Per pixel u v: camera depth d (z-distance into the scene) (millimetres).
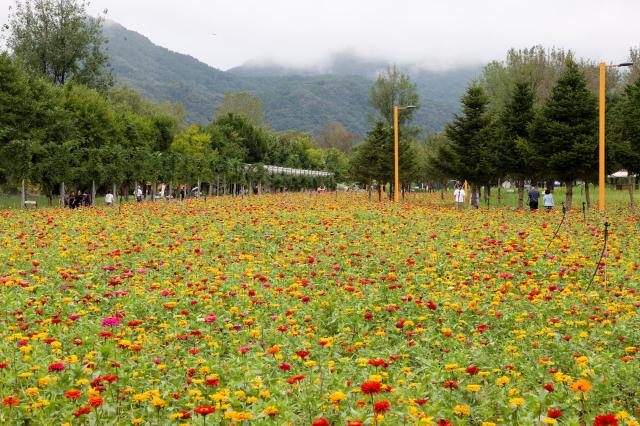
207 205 32312
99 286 11266
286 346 7965
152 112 80000
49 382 5883
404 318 9828
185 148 67500
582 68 64000
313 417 5578
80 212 26516
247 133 94438
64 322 8516
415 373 6855
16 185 34125
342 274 13438
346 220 23953
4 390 5848
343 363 7230
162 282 11906
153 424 5516
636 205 36969
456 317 9820
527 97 43250
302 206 32062
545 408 5777
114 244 16688
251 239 19281
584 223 23859
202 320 8883
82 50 64562
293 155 106312
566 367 7430
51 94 49031
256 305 10133
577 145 33438
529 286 11883
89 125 51344
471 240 18781
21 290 10648
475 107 42094
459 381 6496
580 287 12164
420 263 14750
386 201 43219
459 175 41719
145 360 7012
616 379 6543
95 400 5090
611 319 9359
